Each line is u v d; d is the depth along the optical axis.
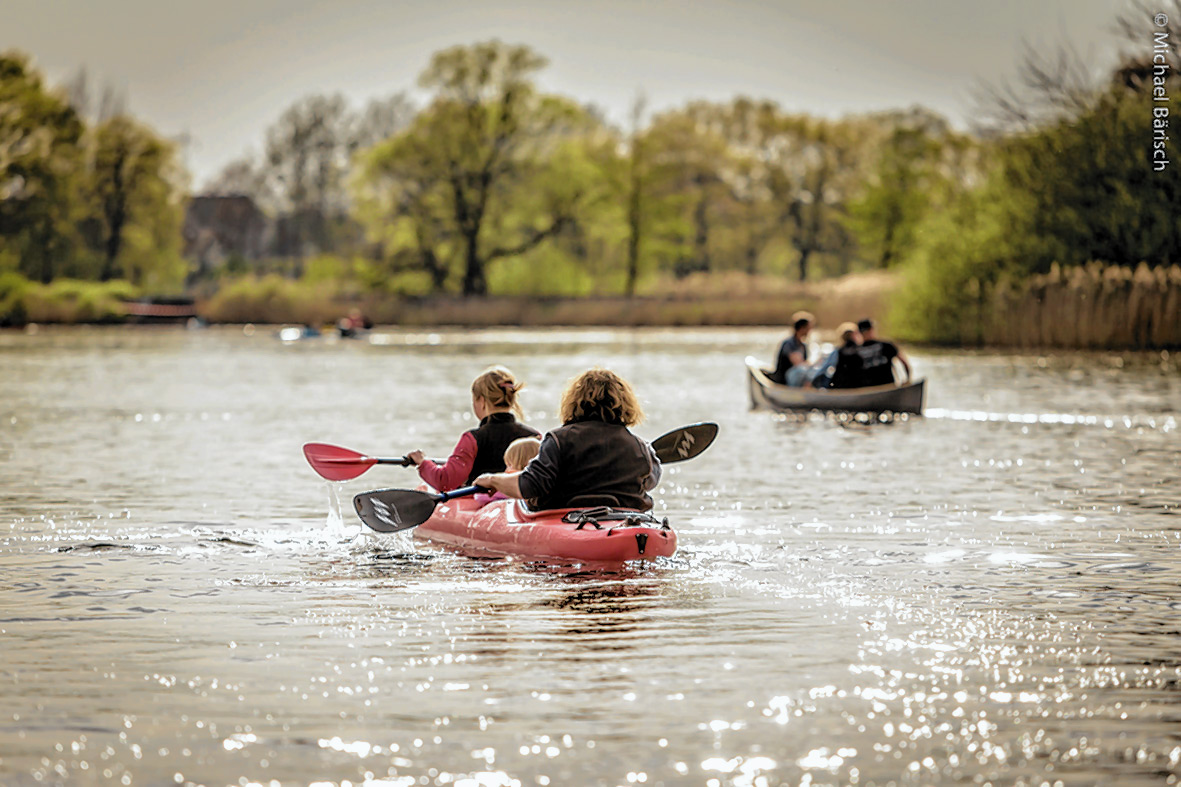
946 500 24.58
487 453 20.61
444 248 167.38
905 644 13.55
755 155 199.12
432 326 158.25
